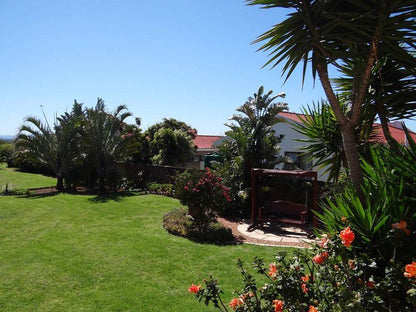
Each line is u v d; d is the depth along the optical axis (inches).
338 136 209.8
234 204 411.5
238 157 421.1
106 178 603.2
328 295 91.7
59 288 183.8
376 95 174.7
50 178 837.2
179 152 909.8
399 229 85.4
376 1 116.9
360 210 100.5
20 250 248.8
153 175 651.5
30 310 159.5
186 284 190.7
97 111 599.5
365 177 124.7
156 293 178.2
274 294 98.3
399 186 105.0
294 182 404.2
